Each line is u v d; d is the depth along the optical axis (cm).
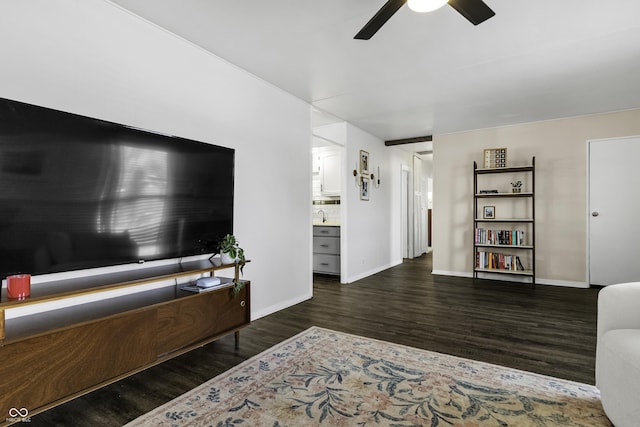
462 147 539
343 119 475
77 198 180
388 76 328
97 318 170
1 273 154
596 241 453
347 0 211
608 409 159
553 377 208
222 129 290
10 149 156
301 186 389
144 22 232
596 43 265
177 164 234
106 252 194
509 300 389
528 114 454
